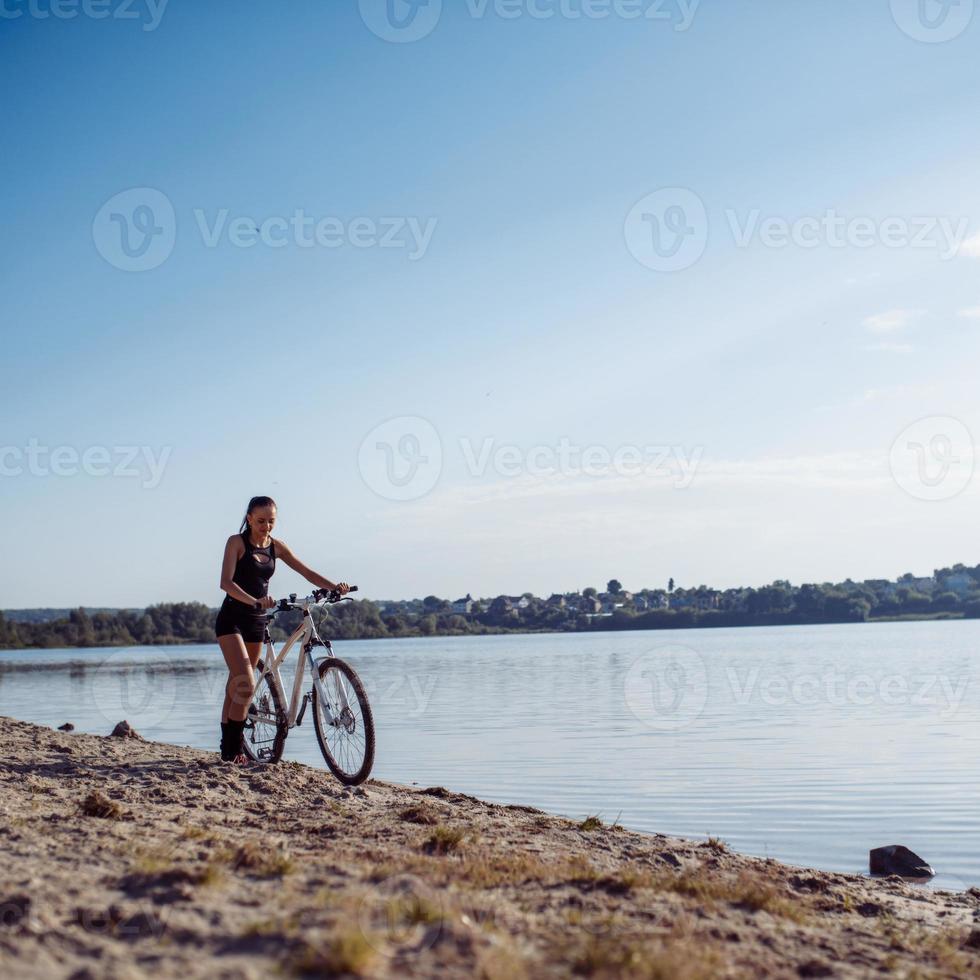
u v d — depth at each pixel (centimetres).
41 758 888
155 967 319
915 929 510
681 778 1332
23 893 396
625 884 500
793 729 2100
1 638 9394
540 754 1633
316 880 452
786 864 754
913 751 1653
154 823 591
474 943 356
